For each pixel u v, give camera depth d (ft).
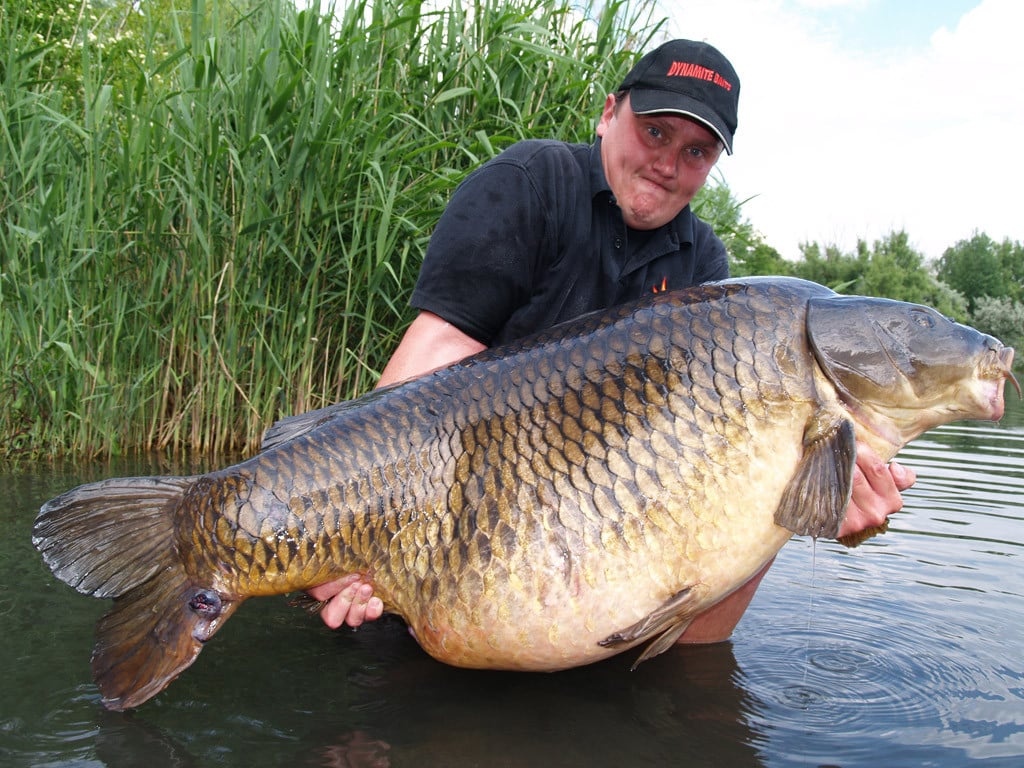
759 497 2.77
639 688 2.95
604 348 2.84
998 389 2.98
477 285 3.80
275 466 2.86
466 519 2.78
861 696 2.88
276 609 3.76
